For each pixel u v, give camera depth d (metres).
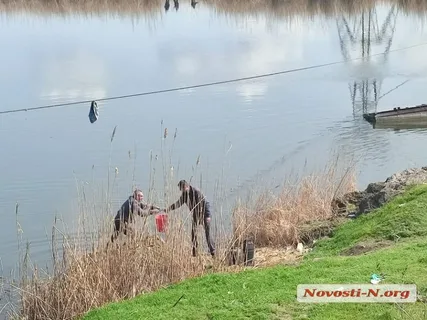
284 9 54.62
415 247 9.12
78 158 20.02
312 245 13.16
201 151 20.55
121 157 20.02
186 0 61.84
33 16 53.47
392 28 45.38
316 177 15.91
